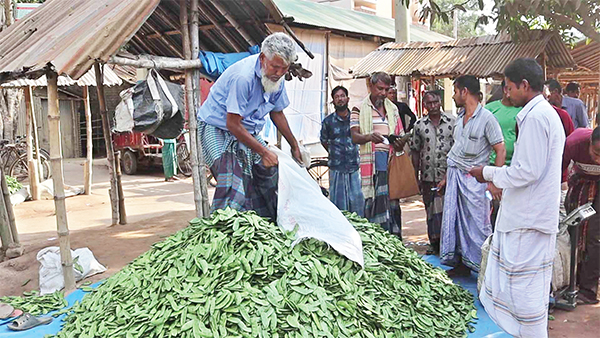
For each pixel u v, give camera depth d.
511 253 2.92
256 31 5.38
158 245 3.57
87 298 3.59
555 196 2.83
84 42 3.75
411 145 5.08
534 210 2.83
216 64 5.01
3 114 11.96
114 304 3.15
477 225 4.15
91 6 4.84
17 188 9.42
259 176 3.76
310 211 3.40
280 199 3.45
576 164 3.84
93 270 4.70
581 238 3.94
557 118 2.81
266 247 3.10
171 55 6.27
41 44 4.36
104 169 13.75
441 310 3.44
